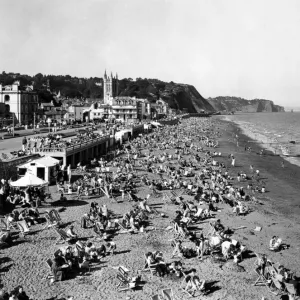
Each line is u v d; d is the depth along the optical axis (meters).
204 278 25.09
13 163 48.12
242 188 51.09
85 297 21.86
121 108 189.00
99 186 47.38
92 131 104.81
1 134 86.50
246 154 95.56
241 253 28.84
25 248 28.22
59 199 42.28
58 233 29.80
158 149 95.62
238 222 37.84
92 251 27.17
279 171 71.31
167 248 29.80
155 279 24.44
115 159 74.12
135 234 32.53
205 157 85.69
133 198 43.59
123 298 21.92
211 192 46.25
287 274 24.64
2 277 23.61
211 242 29.73
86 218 33.69
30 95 142.88
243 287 24.16
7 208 37.22
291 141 127.38
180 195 47.59
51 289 22.55
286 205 46.06
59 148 58.97
